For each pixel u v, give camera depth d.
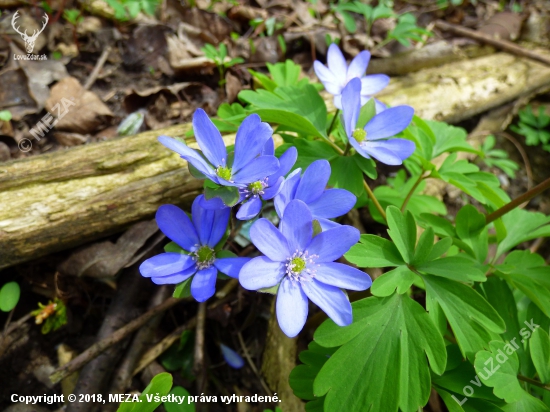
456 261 0.12
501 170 0.24
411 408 0.10
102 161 0.16
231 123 0.16
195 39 0.23
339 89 0.15
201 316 0.15
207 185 0.10
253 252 0.17
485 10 0.32
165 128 0.18
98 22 0.22
